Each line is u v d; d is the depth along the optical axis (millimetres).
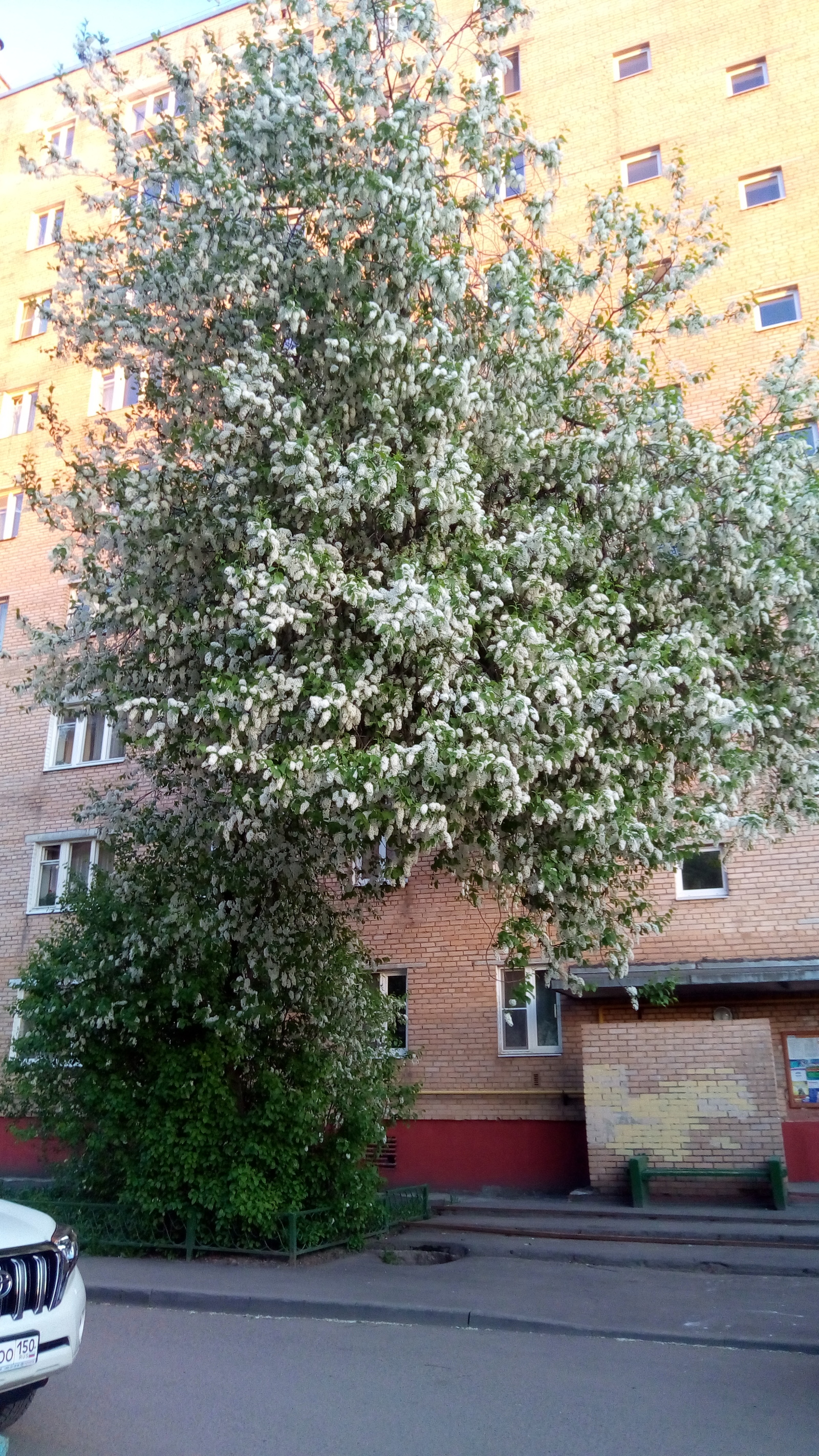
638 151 17859
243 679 7352
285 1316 7840
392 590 7148
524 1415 5547
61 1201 10383
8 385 22203
